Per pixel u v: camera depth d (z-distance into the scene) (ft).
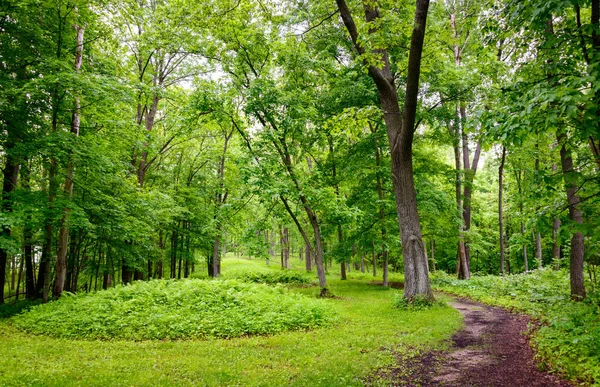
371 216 68.03
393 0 33.37
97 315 34.35
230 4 44.29
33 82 35.91
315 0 46.32
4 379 18.48
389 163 67.26
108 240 56.90
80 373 20.10
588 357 17.99
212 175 98.22
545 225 22.36
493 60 35.29
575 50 20.80
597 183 20.68
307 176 55.62
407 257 39.83
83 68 48.34
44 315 35.83
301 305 36.42
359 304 45.91
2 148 41.91
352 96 58.34
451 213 69.46
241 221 78.54
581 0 18.45
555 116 15.53
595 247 33.32
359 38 33.24
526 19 20.63
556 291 42.86
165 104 72.74
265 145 54.54
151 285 42.09
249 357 22.93
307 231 99.35
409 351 23.08
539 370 18.47
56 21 43.27
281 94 52.06
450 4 65.26
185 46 59.72
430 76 55.83
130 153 59.98
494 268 131.75
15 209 36.50
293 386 17.48
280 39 52.42
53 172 42.91
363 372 19.25
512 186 91.76
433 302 38.42
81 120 50.16
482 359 21.06
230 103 53.57
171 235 95.04
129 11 56.90
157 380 18.67
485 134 19.80
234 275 90.53
